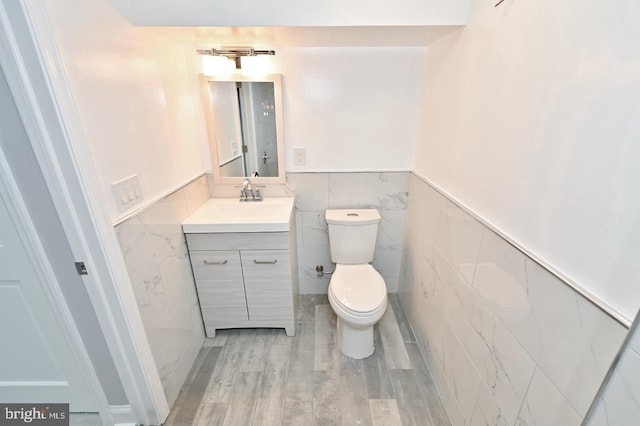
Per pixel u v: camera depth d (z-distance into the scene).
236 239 1.70
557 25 0.78
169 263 1.52
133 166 1.25
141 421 1.40
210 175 2.03
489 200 1.11
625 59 0.60
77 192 0.97
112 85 1.12
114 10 1.13
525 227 0.91
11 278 1.11
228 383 1.65
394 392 1.59
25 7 0.78
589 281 0.69
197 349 1.84
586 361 0.69
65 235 1.04
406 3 1.28
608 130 0.64
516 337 0.94
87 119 0.99
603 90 0.65
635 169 0.58
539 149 0.85
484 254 1.13
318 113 1.92
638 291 0.58
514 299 0.95
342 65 1.81
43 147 0.90
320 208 2.15
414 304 1.98
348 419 1.45
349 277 1.85
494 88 1.07
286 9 1.29
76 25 0.94
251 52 1.71
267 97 1.86
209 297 1.85
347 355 1.81
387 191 2.11
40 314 1.17
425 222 1.77
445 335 1.49
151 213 1.36
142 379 1.30
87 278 1.08
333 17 1.30
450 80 1.44
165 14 1.27
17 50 0.81
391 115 1.92
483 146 1.15
